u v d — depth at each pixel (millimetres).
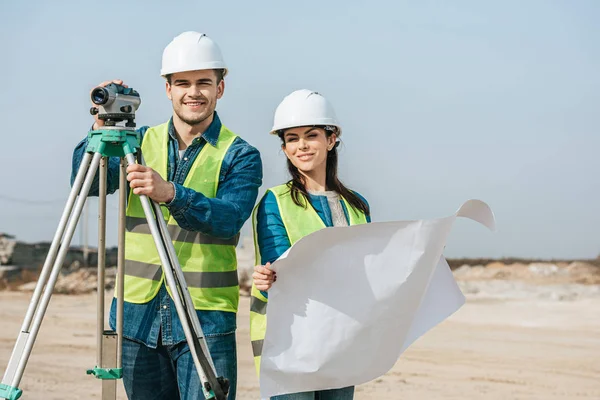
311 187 4039
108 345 3754
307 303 3707
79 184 3414
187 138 3973
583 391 9242
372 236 3668
